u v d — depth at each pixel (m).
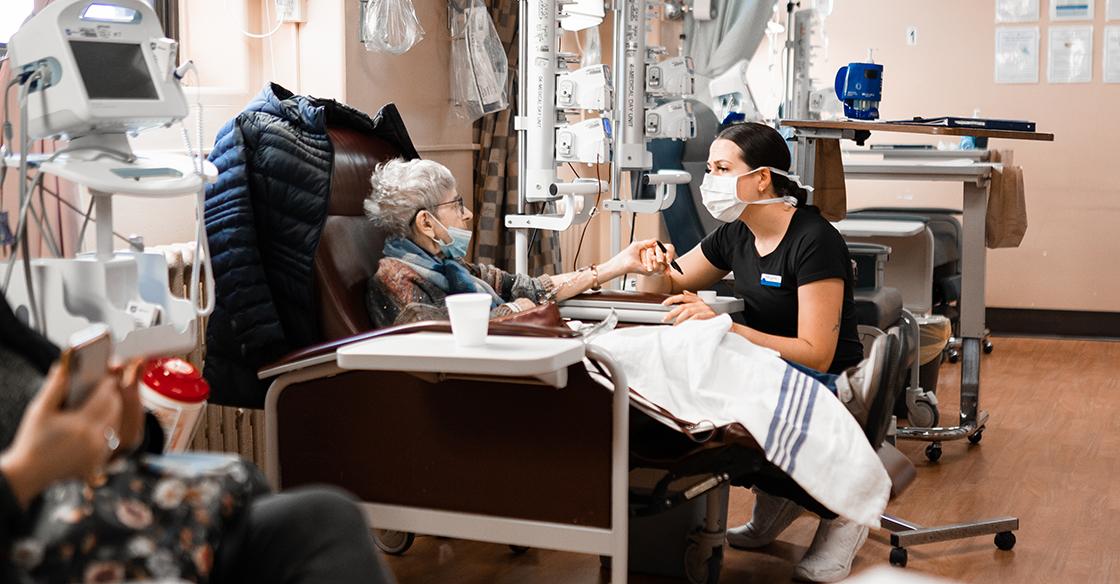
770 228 2.90
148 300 2.04
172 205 3.34
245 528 1.46
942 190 6.82
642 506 2.33
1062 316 6.67
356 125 2.94
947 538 2.94
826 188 3.71
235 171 2.57
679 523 2.74
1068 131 6.55
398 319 2.62
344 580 1.43
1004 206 4.07
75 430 1.22
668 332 2.58
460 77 4.63
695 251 3.17
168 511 1.36
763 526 2.99
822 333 2.73
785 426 2.36
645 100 3.75
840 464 2.34
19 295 1.92
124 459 1.38
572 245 5.97
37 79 1.87
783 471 2.36
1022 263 6.70
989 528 2.99
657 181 3.60
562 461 2.25
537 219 3.46
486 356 2.02
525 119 3.46
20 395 1.38
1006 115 6.64
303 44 3.87
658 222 5.85
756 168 2.86
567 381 2.23
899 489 2.47
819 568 2.75
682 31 5.57
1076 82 6.51
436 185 2.77
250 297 2.55
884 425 2.45
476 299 2.10
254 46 3.80
